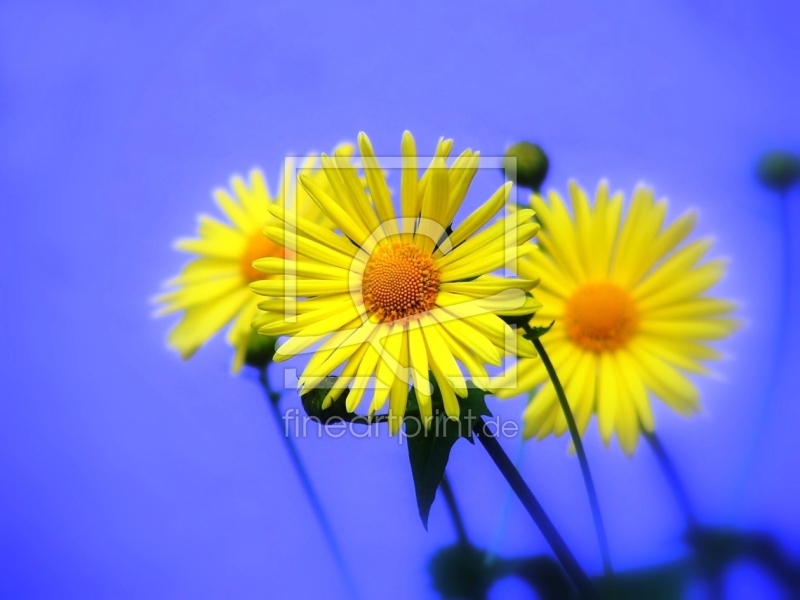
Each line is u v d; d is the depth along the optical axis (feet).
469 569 1.38
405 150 1.24
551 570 1.37
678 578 1.37
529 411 1.36
